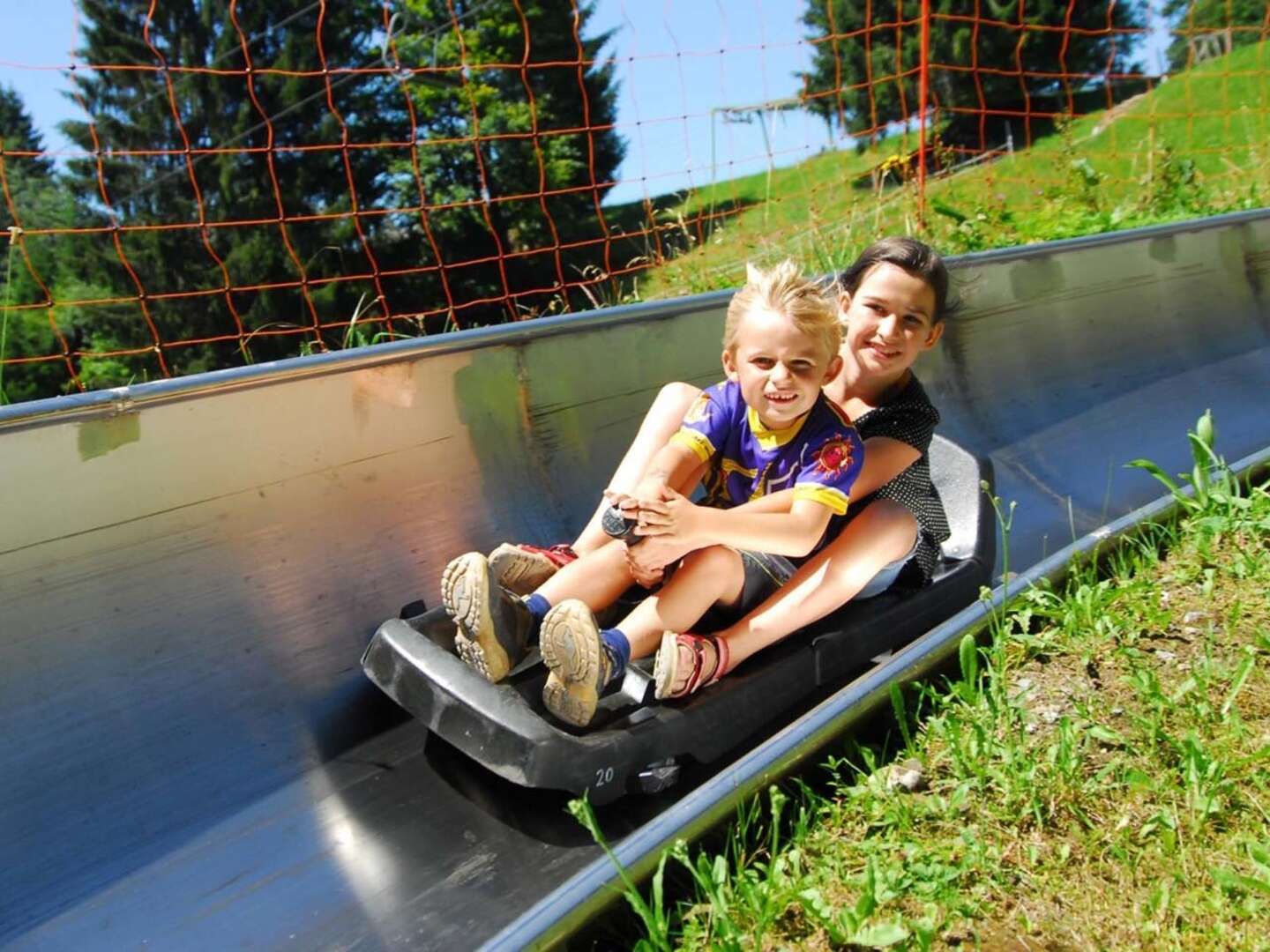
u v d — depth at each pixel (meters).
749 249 5.70
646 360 3.17
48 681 2.04
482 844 2.00
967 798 1.99
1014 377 4.06
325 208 17.73
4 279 14.71
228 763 2.14
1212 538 2.83
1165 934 1.69
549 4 18.08
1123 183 7.70
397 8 18.41
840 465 2.25
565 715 2.04
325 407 2.48
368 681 2.39
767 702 2.25
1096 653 2.41
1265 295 5.05
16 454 2.05
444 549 2.65
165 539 2.22
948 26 20.45
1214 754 2.05
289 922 1.86
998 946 1.69
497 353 2.82
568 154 17.19
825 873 1.83
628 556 2.20
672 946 1.70
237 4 18.06
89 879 1.90
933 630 2.33
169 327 16.48
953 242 5.88
